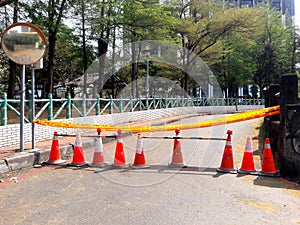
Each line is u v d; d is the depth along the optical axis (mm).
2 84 26719
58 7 15680
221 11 25578
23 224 3262
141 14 17375
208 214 3539
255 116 6434
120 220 3359
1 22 15227
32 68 7012
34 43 6266
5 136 7070
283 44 39531
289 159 5066
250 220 3375
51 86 16500
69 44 22734
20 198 4098
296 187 4617
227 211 3635
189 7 25734
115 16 16562
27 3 14117
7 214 3535
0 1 5469
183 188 4559
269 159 5359
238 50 36344
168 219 3389
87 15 17141
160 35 19156
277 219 3410
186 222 3311
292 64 40031
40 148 6969
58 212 3596
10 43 6125
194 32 23953
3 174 5379
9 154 6129
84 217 3445
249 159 5551
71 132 9773
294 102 5277
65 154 7363
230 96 39938
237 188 4559
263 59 39031
